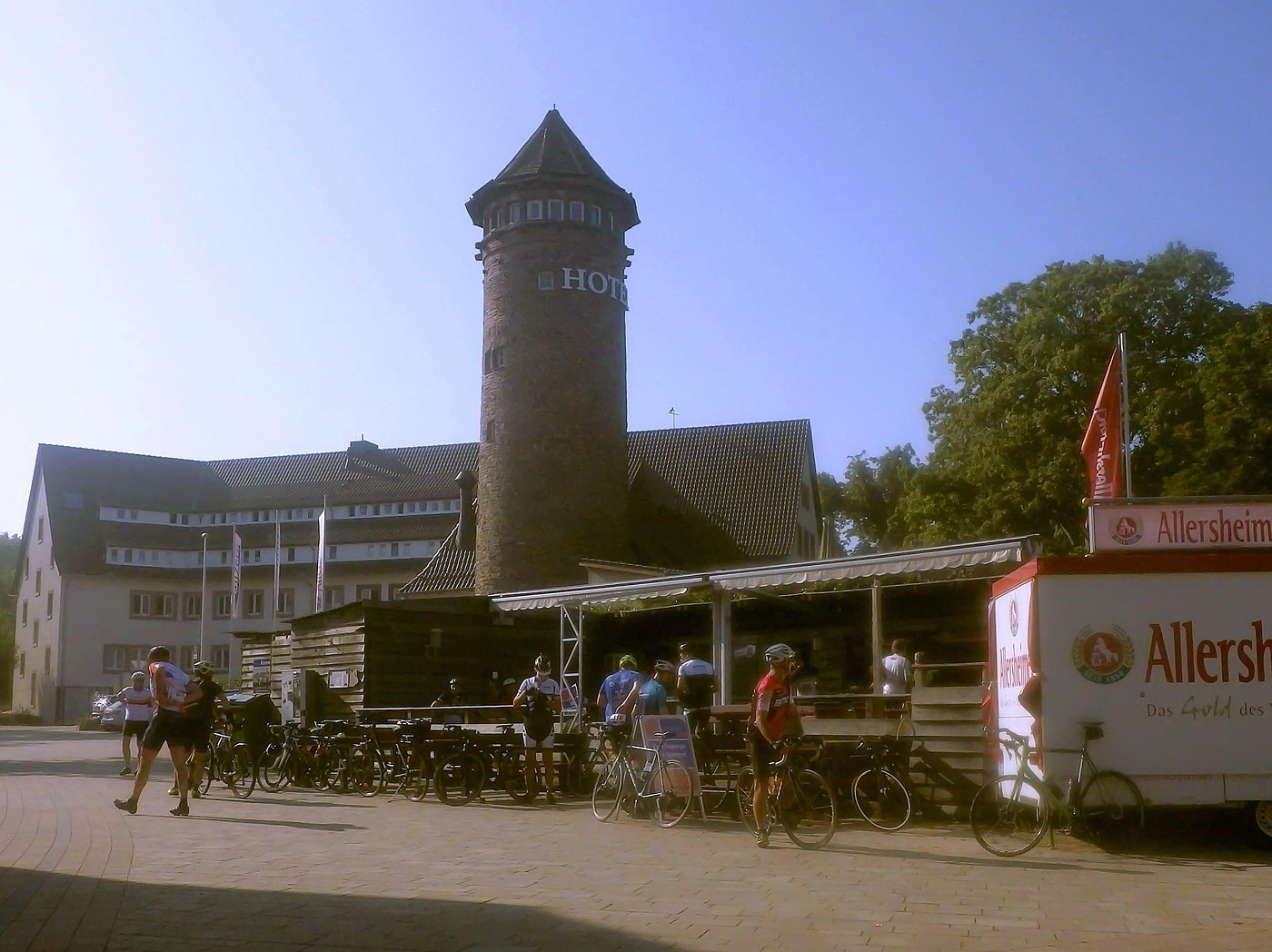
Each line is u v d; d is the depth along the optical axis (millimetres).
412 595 46375
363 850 11555
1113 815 11711
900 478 62875
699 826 13695
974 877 9977
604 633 32938
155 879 9688
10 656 84000
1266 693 11750
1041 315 39844
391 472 76875
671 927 7902
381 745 17922
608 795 14492
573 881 9695
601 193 41094
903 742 13836
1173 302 38844
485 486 40812
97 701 58844
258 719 18047
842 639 32062
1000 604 13555
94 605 72750
